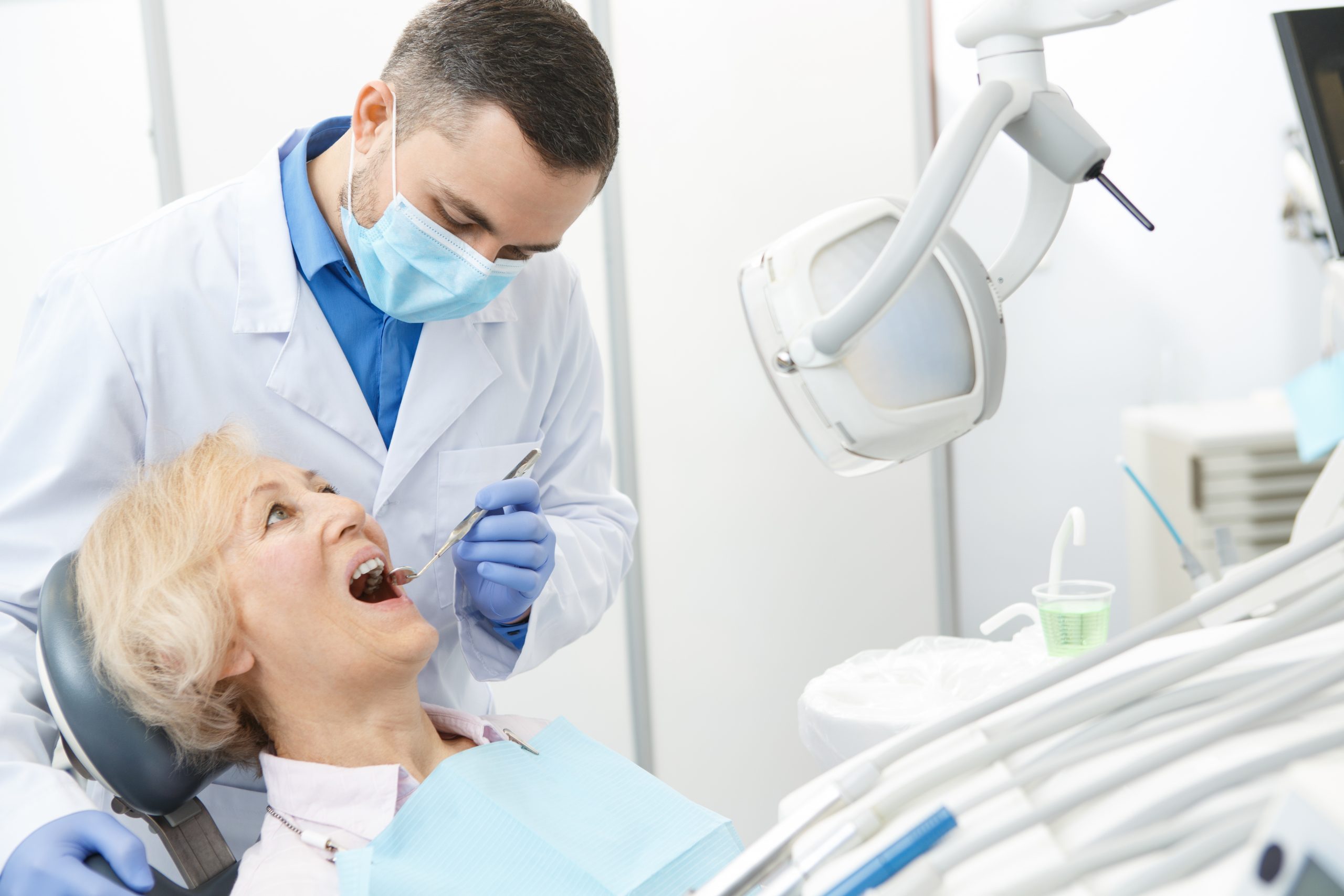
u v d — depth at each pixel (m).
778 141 2.66
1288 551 0.62
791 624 2.77
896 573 2.75
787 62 2.64
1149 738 0.60
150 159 2.56
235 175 2.55
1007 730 0.67
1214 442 2.43
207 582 1.16
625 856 1.17
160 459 1.27
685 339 2.71
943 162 0.68
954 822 0.56
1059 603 1.59
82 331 1.23
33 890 0.96
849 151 2.66
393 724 1.23
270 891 1.03
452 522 1.39
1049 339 2.63
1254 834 0.47
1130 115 2.53
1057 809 0.53
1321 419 0.64
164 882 1.02
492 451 1.41
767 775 2.79
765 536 2.75
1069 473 2.66
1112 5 0.73
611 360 2.71
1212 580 1.63
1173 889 0.47
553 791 1.24
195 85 2.54
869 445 0.77
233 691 1.20
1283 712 0.57
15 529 1.21
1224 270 2.54
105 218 2.58
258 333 1.29
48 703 1.07
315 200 1.32
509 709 2.77
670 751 2.79
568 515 1.57
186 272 1.27
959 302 0.79
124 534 1.17
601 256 2.69
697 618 2.77
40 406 1.22
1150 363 2.59
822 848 0.59
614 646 2.76
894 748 0.64
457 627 1.45
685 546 2.76
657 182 2.67
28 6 2.53
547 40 1.08
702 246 2.69
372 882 1.02
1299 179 2.47
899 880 0.54
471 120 1.08
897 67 2.64
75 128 2.56
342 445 1.33
